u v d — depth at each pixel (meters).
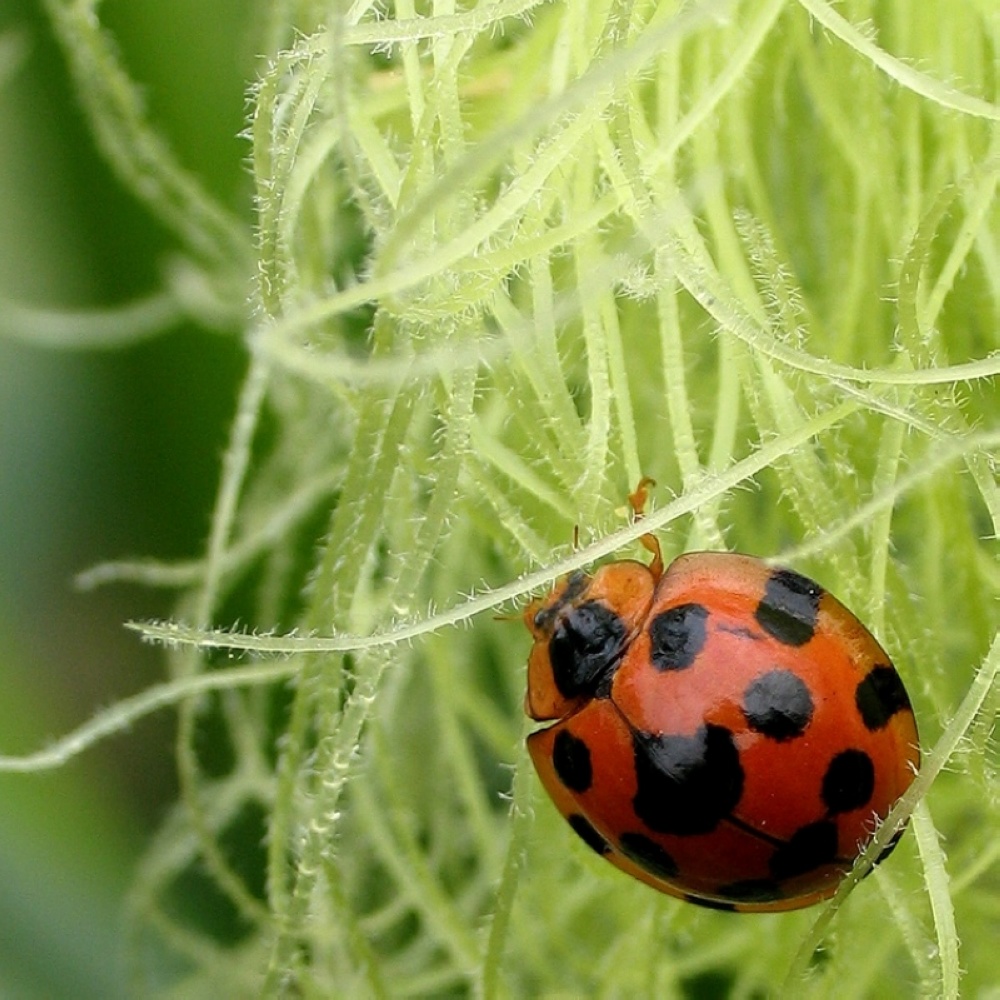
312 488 0.09
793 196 0.09
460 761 0.09
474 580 0.09
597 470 0.08
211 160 0.10
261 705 0.10
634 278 0.08
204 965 0.09
